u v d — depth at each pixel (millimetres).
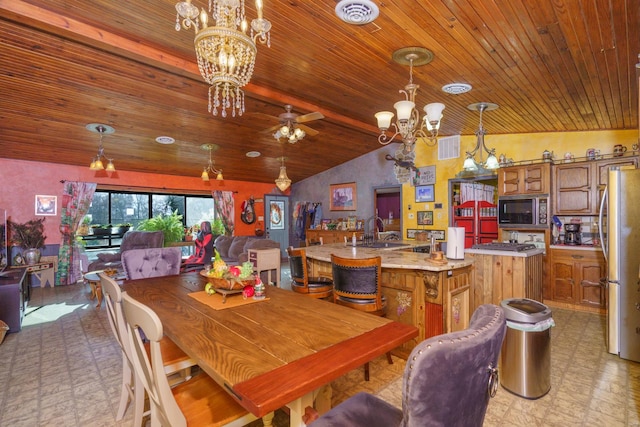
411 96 3135
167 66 3273
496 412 2129
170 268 3271
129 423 2053
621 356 2867
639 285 2777
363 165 7789
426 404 861
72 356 3064
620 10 1881
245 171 8016
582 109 3721
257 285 2146
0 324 3422
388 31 2457
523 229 4992
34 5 2482
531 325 2279
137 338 1312
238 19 2193
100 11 2529
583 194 4438
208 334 1524
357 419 1284
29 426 2031
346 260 2697
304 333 1533
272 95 4039
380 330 1573
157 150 6094
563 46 2355
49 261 5922
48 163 6113
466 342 890
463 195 6000
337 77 3529
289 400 1030
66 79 3619
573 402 2227
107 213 7148
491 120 4582
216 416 1365
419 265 2723
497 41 2398
